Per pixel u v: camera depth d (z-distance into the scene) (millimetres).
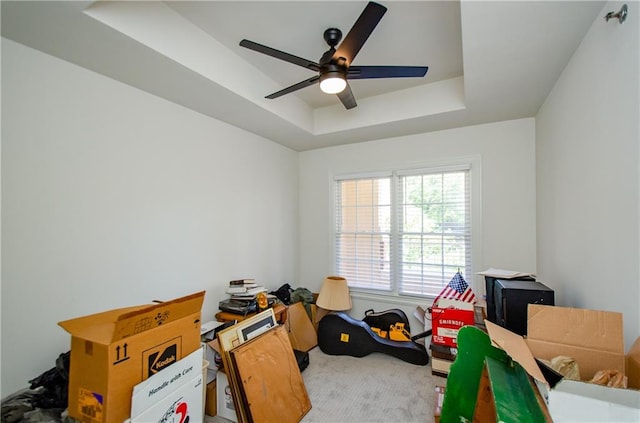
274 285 3623
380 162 3596
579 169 1665
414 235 3428
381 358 2873
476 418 1503
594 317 1133
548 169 2355
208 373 2070
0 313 1505
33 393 1482
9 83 1535
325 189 3980
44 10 1333
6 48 1525
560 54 1755
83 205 1830
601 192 1392
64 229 1740
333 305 3357
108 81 1969
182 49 1830
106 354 1188
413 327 3381
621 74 1201
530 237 2848
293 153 4078
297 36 2027
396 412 2035
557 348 1161
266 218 3508
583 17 1435
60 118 1728
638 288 1091
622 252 1205
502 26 1511
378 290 3602
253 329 2094
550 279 2311
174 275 2395
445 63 2410
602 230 1386
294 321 3064
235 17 1835
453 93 2674
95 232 1889
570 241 1826
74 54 1694
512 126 2928
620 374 970
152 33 1660
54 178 1699
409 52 2230
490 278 2283
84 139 1839
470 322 2479
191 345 1541
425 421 1941
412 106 2863
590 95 1509
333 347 2963
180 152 2461
